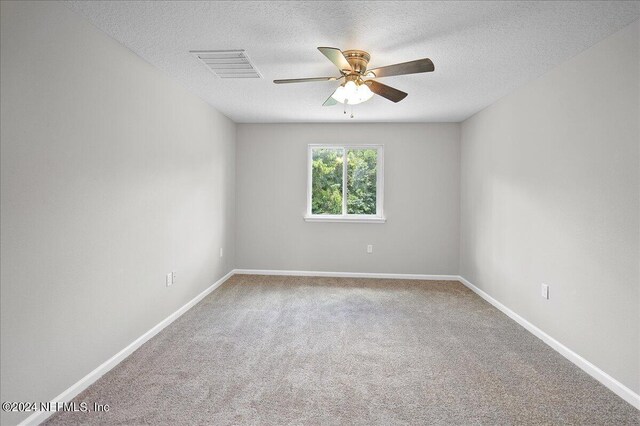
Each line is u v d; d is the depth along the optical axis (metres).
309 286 4.71
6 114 1.67
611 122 2.29
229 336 3.04
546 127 3.01
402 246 5.23
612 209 2.27
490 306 3.94
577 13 2.07
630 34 2.15
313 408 2.02
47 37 1.89
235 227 5.35
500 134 3.87
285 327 3.26
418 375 2.41
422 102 4.06
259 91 3.71
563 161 2.77
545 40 2.42
